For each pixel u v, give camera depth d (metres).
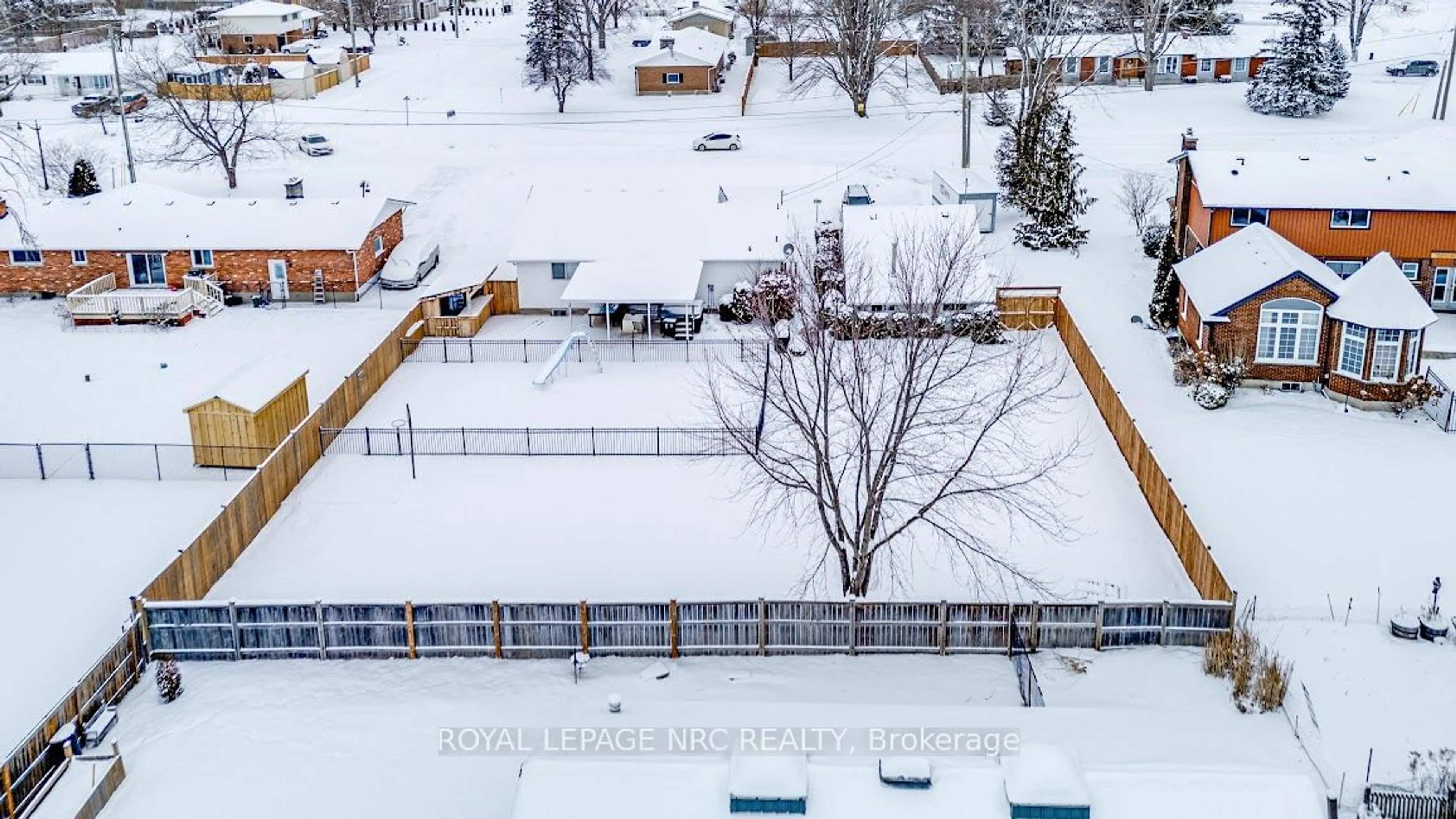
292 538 35.50
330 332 52.19
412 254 58.97
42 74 95.62
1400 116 78.06
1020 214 65.56
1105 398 41.69
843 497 36.47
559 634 29.22
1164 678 27.83
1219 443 39.78
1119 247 59.94
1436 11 110.25
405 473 39.72
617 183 62.97
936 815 17.88
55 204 58.38
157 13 136.62
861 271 37.53
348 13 117.44
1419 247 49.81
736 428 36.34
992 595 31.56
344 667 29.05
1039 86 70.69
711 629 29.23
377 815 23.64
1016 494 33.22
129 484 38.56
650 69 91.31
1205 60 90.06
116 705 27.42
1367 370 41.75
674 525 35.94
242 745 25.91
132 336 51.81
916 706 26.73
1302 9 78.31
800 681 28.23
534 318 54.50
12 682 28.28
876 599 31.25
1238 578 31.98
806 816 17.91
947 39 93.00
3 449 39.88
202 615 28.86
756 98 90.31
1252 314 43.25
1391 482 36.88
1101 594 31.56
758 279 42.25
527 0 150.50
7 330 52.69
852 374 35.19
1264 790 18.16
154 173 74.00
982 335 46.09
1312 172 51.12
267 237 55.66
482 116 87.00
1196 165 52.41
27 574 33.09
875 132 80.25
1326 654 28.48
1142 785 18.28
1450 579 31.72
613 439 40.94
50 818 23.09
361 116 87.00
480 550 34.62
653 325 51.78
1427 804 23.00
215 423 39.06
